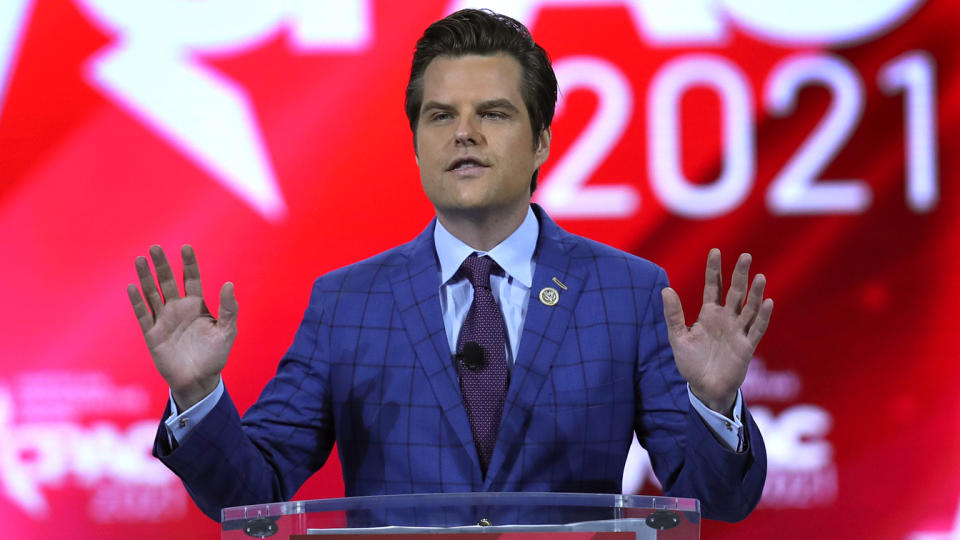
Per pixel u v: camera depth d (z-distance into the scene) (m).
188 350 5.31
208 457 5.42
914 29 11.84
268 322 11.90
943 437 11.65
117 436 11.80
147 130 12.00
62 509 11.72
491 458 5.92
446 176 6.10
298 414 6.26
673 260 11.81
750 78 11.88
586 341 6.17
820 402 11.74
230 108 12.00
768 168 11.84
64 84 12.03
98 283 11.91
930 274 11.73
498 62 6.17
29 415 11.81
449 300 6.33
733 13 11.91
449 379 6.04
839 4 11.89
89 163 12.00
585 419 6.02
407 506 4.27
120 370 11.87
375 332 6.30
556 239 6.54
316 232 11.96
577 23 11.98
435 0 12.07
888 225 11.78
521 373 6.01
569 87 11.93
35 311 11.91
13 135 12.00
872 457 11.67
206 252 11.93
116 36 12.05
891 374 11.72
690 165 11.87
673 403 6.10
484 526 4.24
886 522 11.62
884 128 11.81
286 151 12.00
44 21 12.08
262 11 12.06
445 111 6.15
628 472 11.51
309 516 4.29
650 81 11.91
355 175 12.01
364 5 12.09
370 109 12.05
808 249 11.79
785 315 11.78
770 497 11.69
